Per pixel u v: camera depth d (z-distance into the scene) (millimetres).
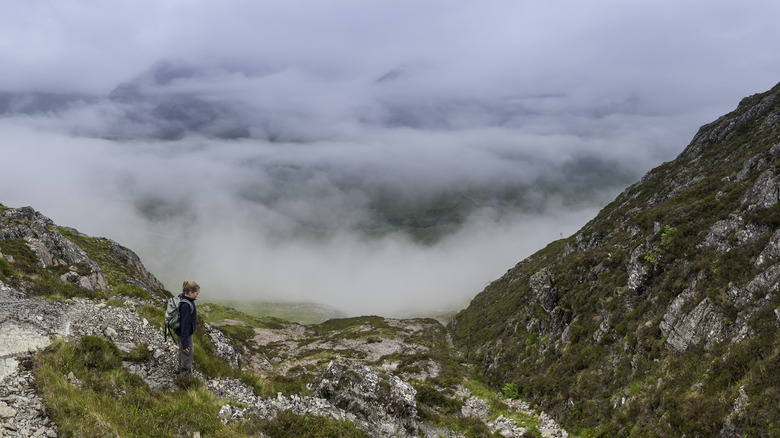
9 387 9461
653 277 30688
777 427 14672
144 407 10828
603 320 32656
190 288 13570
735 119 67500
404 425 18828
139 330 15617
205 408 11891
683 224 31672
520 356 41906
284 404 15086
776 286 19547
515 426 27656
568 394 29016
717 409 17188
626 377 25797
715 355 20094
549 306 44938
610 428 22984
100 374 11781
